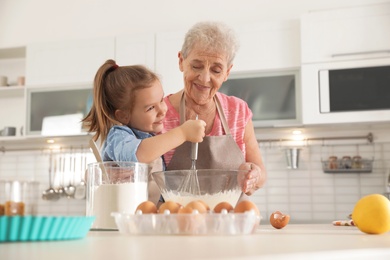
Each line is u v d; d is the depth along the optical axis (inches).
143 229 35.9
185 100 70.0
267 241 30.4
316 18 127.4
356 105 123.0
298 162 139.9
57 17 162.2
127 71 58.6
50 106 145.0
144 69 59.8
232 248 25.4
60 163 157.1
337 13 126.6
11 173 160.6
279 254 22.3
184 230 35.4
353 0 142.2
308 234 39.5
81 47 143.6
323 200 139.9
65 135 142.4
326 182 140.3
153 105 58.2
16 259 21.7
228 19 149.2
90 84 142.7
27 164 159.8
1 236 28.9
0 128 161.0
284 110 129.1
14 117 161.0
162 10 154.3
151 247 26.4
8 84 159.3
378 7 125.0
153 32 153.8
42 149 158.9
